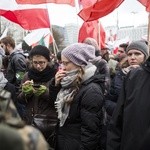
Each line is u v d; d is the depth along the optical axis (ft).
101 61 17.26
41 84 13.15
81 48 10.97
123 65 13.53
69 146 10.71
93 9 19.11
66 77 10.95
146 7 19.40
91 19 19.27
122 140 9.04
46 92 12.23
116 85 12.69
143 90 8.86
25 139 4.06
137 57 12.80
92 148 10.44
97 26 29.01
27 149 4.03
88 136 10.36
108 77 16.99
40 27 27.73
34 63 13.14
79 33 29.19
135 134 8.69
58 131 11.30
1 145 3.95
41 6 27.71
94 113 10.44
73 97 10.71
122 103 9.37
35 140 4.14
